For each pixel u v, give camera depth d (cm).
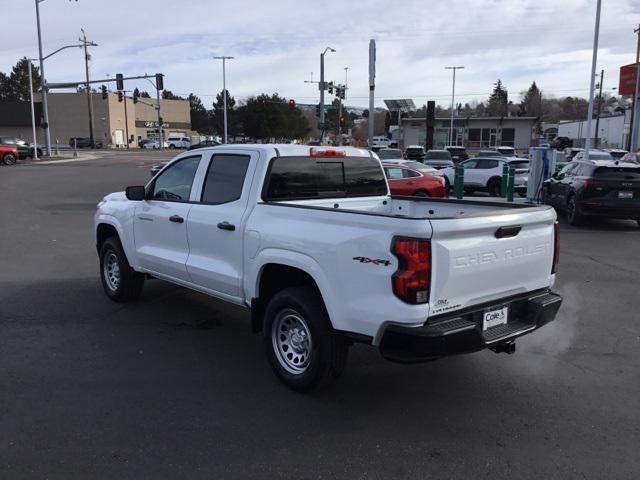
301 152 507
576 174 1430
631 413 413
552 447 365
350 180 555
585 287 788
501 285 407
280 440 369
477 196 2239
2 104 8650
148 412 405
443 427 390
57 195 1997
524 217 414
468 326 367
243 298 484
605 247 1106
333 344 415
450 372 486
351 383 461
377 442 368
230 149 514
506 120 6438
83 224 1338
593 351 541
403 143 6806
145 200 604
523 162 2270
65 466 336
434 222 354
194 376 470
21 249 1025
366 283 372
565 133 8519
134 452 353
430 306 359
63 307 659
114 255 665
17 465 337
